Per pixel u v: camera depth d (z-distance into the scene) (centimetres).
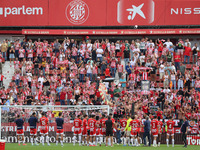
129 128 7906
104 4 13250
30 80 11306
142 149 7144
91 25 13288
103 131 7856
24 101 10338
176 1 13125
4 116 8525
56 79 11225
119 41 12506
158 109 9244
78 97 10338
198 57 12125
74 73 11469
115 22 13250
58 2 13300
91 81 11238
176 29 13025
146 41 12238
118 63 11975
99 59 11912
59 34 13175
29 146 7719
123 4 13212
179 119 9019
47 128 8025
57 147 7481
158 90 10838
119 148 7306
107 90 10869
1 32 13475
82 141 8031
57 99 10581
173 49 12469
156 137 8512
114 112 8969
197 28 13038
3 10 13300
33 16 13312
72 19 13312
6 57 12231
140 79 11275
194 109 9688
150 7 13175
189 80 11175
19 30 13588
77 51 12150
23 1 13275
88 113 8575
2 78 11581
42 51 12106
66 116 8588
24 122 8594
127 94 10300
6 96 10600
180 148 7569
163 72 11350
